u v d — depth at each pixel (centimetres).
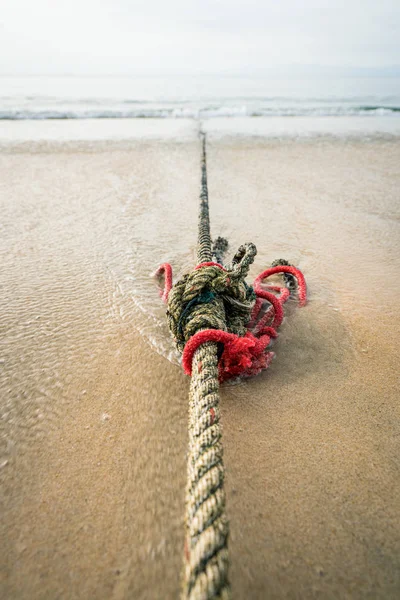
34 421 53
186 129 270
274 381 59
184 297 56
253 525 42
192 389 45
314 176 160
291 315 74
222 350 53
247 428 52
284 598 36
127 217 115
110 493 45
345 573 38
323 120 322
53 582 38
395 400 56
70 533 41
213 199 132
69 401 56
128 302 77
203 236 79
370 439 51
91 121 305
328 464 48
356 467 47
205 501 32
